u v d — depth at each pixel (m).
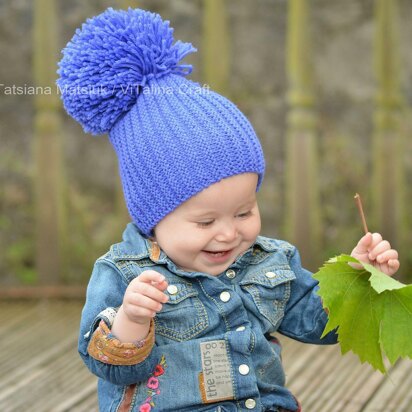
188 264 2.02
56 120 4.29
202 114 2.01
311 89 4.21
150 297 1.81
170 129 2.00
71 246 4.44
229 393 2.00
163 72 2.11
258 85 4.42
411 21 4.33
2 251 4.49
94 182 4.48
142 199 2.02
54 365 3.33
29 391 3.06
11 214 4.50
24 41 4.45
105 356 1.88
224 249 2.00
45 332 3.77
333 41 4.40
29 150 4.50
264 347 2.06
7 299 4.29
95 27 2.11
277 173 4.42
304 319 2.17
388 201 4.26
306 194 4.22
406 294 1.89
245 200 1.98
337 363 3.22
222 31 4.20
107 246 4.44
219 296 2.04
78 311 4.09
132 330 1.86
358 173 4.42
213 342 2.02
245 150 1.98
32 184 4.51
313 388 2.98
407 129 4.36
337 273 1.92
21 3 4.44
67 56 2.12
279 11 4.39
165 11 4.39
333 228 4.42
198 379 2.00
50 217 4.32
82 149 4.47
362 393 2.91
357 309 1.93
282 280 2.12
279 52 4.40
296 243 4.23
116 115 2.09
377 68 4.23
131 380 1.95
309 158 4.22
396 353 1.90
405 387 2.94
